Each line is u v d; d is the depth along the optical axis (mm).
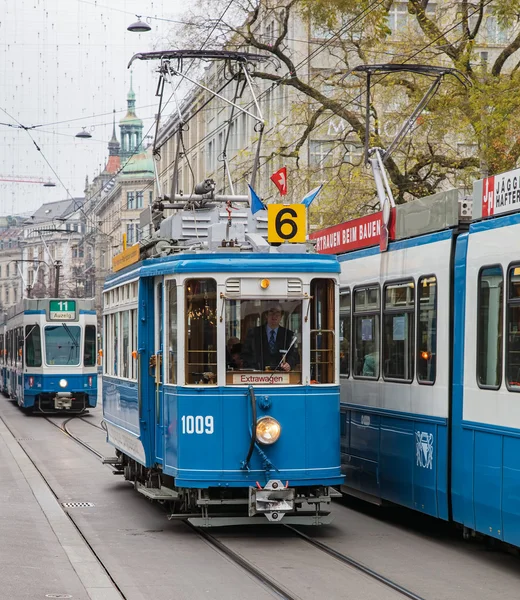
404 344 11875
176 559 10250
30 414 35094
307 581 9117
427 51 23641
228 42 26203
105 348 16406
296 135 27969
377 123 24578
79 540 11180
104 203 85250
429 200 11383
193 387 11078
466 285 10219
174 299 11438
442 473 10641
